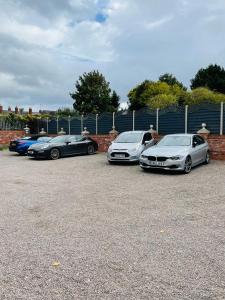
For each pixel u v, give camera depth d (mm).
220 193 8547
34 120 29562
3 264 4320
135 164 15055
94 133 23484
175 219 6293
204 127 16219
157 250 4727
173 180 10711
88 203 7676
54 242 5105
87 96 46094
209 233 5434
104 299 3438
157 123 18984
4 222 6199
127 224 6000
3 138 28047
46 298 3469
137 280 3838
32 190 9328
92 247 4875
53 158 18078
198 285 3701
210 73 51719
